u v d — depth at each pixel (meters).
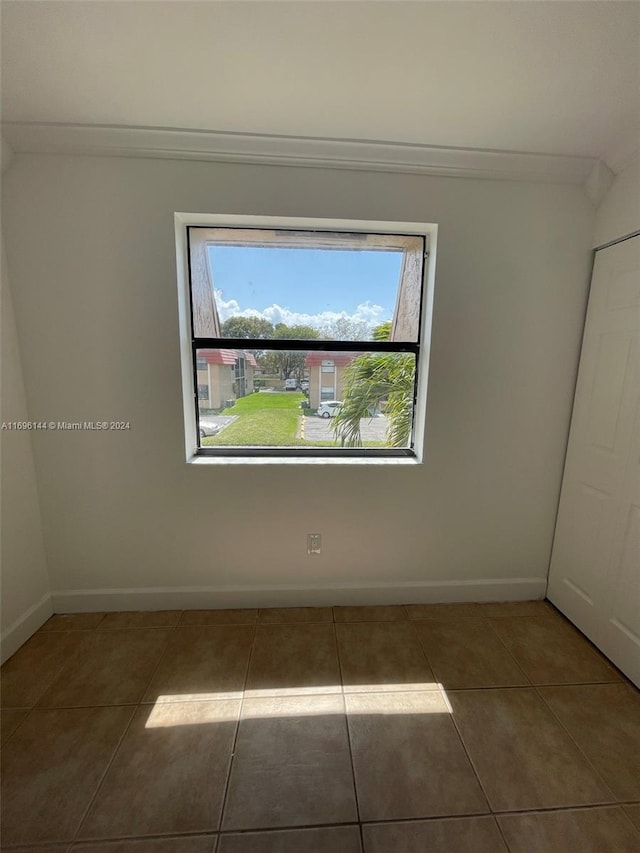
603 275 1.61
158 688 1.39
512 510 1.88
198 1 0.97
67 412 1.66
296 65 1.16
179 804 1.02
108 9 0.99
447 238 1.64
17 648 1.58
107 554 1.80
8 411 1.55
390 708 1.32
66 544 1.77
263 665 1.51
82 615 1.80
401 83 1.22
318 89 1.25
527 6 0.97
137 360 1.65
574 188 1.64
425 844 0.94
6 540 1.54
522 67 1.15
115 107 1.33
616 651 1.51
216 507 1.79
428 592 1.91
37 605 1.71
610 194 1.56
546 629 1.74
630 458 1.46
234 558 1.84
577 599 1.74
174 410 1.70
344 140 1.48
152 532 1.79
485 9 0.98
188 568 1.83
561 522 1.86
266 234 1.69
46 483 1.71
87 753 1.16
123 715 1.28
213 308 1.73
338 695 1.37
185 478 1.76
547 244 1.66
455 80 1.21
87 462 1.71
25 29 1.04
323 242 1.71
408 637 1.68
